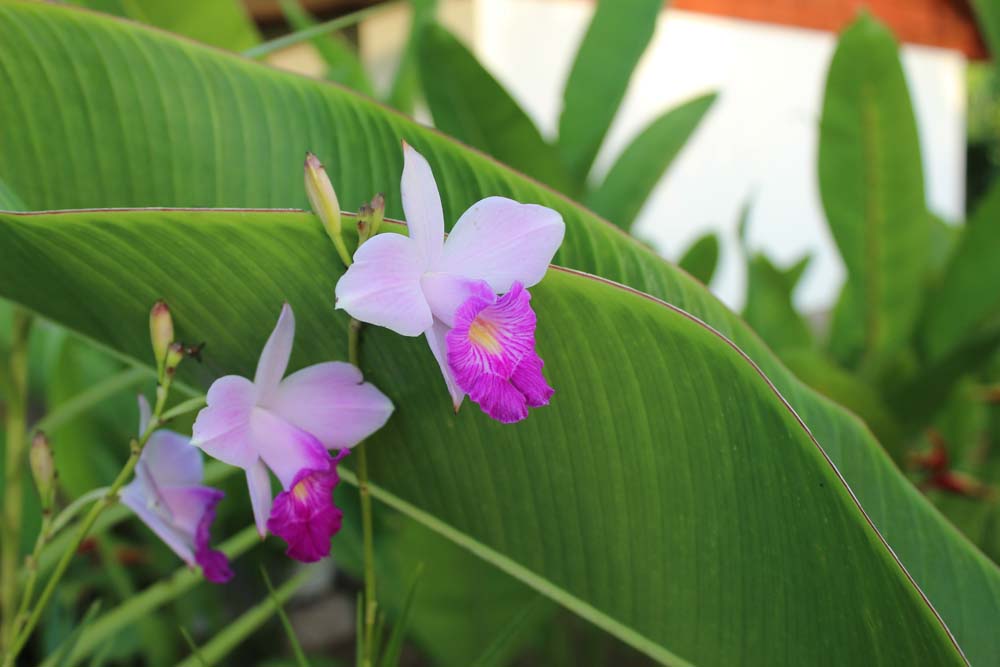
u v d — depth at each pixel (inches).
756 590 15.9
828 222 27.8
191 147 17.8
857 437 17.1
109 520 19.2
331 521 15.5
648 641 17.0
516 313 14.6
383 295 14.4
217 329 16.8
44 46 17.0
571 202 16.9
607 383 15.3
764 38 103.3
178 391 21.0
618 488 16.1
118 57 17.2
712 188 102.3
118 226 15.1
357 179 18.0
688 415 15.2
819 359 24.3
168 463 17.2
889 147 26.1
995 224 26.4
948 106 119.4
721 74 101.3
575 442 15.9
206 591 28.2
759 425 14.8
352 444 16.2
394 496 17.9
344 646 40.6
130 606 19.5
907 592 14.9
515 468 16.5
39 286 17.2
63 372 24.9
